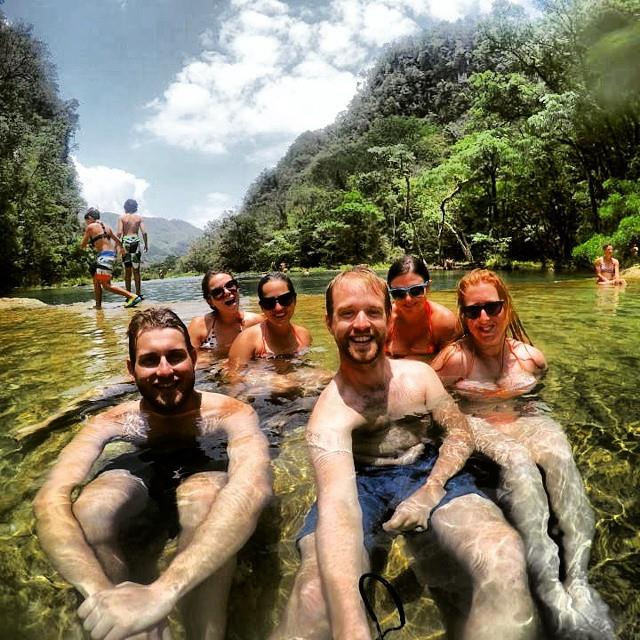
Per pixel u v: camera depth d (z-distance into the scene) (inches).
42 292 507.2
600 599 31.8
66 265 714.2
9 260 624.1
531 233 542.6
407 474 45.6
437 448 49.1
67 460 47.9
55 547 36.3
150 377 52.6
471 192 618.2
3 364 99.3
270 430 59.3
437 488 41.3
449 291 238.4
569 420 57.4
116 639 29.1
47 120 820.6
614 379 71.1
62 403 70.4
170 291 375.6
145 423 55.2
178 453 51.1
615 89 404.8
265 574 35.8
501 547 33.6
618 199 398.3
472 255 626.8
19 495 45.8
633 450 49.8
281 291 92.0
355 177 1083.3
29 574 35.5
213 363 93.1
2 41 652.7
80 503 40.3
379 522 39.9
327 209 1023.6
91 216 211.5
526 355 73.9
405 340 91.2
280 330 95.3
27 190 667.4
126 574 35.2
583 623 30.0
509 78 534.6
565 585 32.8
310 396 71.1
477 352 72.4
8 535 39.9
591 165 475.2
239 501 39.6
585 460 48.4
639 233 361.1
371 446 49.8
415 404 52.4
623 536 37.5
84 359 101.3
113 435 52.8
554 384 69.7
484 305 68.4
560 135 457.7
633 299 168.4
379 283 51.3
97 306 213.6
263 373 83.0
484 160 562.9
